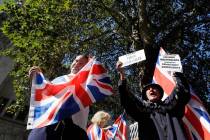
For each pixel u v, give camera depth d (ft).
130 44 69.21
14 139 105.09
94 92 17.67
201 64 68.18
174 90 19.36
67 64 63.62
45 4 62.85
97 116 27.20
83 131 17.12
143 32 66.54
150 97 18.71
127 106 18.38
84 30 65.36
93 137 26.63
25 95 64.54
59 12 63.00
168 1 68.95
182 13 68.74
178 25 68.80
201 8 67.97
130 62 19.65
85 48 65.26
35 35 62.34
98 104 63.21
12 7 63.05
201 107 20.01
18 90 64.18
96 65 18.22
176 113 18.24
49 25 62.64
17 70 66.28
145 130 18.02
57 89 17.63
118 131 28.84
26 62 62.59
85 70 18.03
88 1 64.34
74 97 17.31
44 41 62.23
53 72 62.03
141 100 18.71
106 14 67.26
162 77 22.15
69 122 16.81
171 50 68.90
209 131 19.43
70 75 18.28
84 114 17.33
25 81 63.00
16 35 63.05
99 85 17.88
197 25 69.67
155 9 69.56
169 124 17.75
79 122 17.08
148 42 66.18
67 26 63.46
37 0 62.75
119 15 68.33
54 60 62.18
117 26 69.26
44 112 17.01
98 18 66.54
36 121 16.81
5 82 98.43
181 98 18.51
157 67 22.54
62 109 16.88
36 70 18.04
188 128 19.74
